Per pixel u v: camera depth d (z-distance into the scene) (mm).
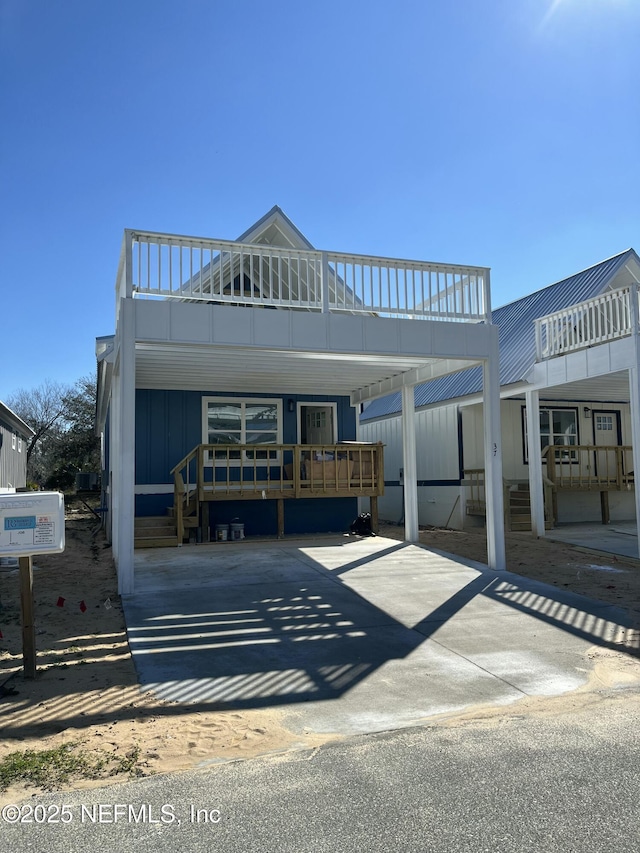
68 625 6520
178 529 11844
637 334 10109
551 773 3410
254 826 2908
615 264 13992
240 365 10938
